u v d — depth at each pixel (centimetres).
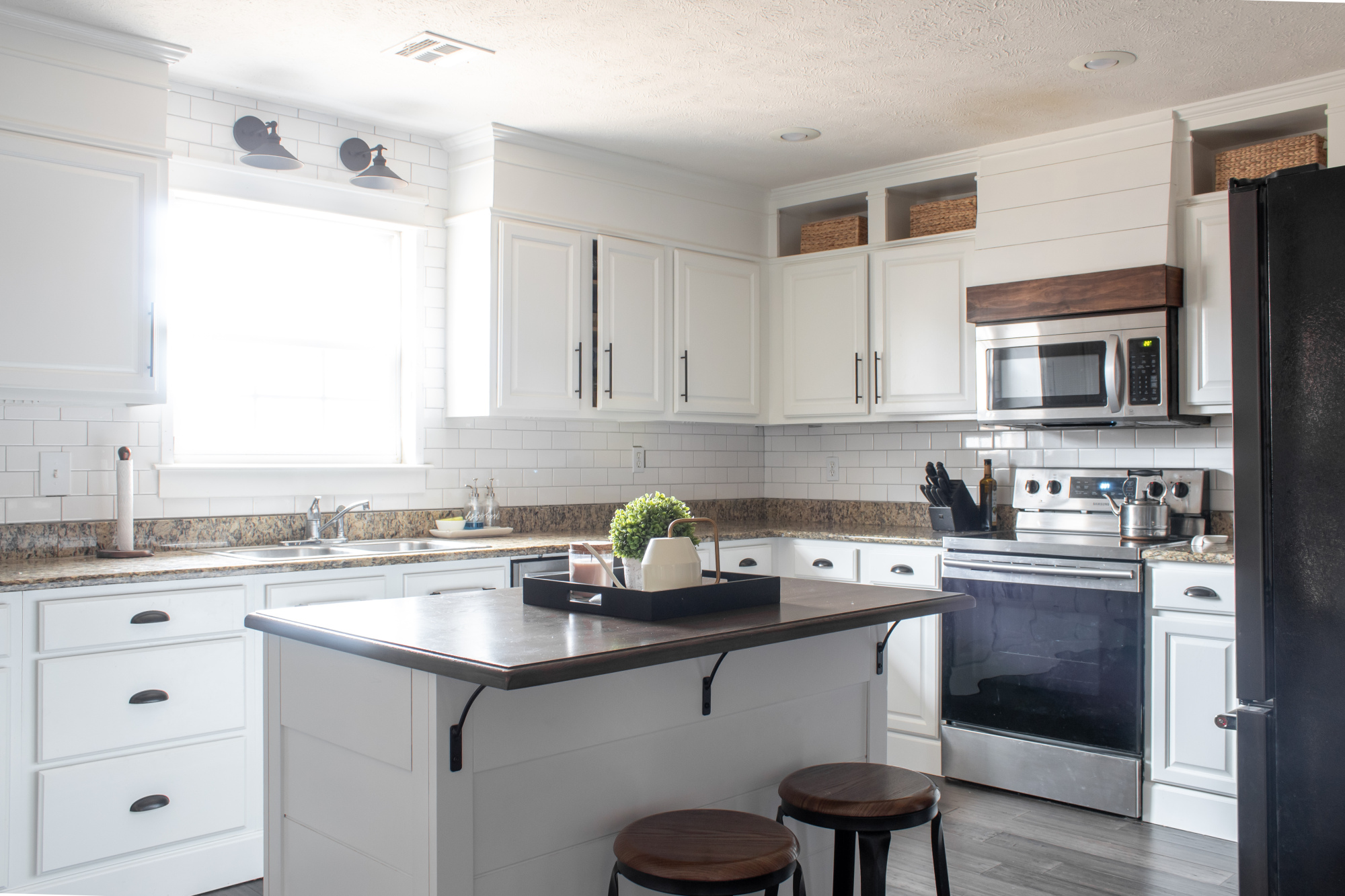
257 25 300
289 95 360
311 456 382
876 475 486
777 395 486
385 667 177
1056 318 387
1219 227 360
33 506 314
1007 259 404
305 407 383
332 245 389
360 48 318
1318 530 183
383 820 178
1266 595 190
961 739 379
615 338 424
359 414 396
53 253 292
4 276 283
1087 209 385
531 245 400
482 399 392
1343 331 180
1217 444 386
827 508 505
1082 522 404
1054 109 370
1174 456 396
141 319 307
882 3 285
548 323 405
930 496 413
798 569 438
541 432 443
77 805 264
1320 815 183
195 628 285
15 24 286
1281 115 351
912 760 394
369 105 370
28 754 257
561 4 287
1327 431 182
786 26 301
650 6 288
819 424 504
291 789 203
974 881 290
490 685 148
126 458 319
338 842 190
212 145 353
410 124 392
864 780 200
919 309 436
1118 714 341
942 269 429
